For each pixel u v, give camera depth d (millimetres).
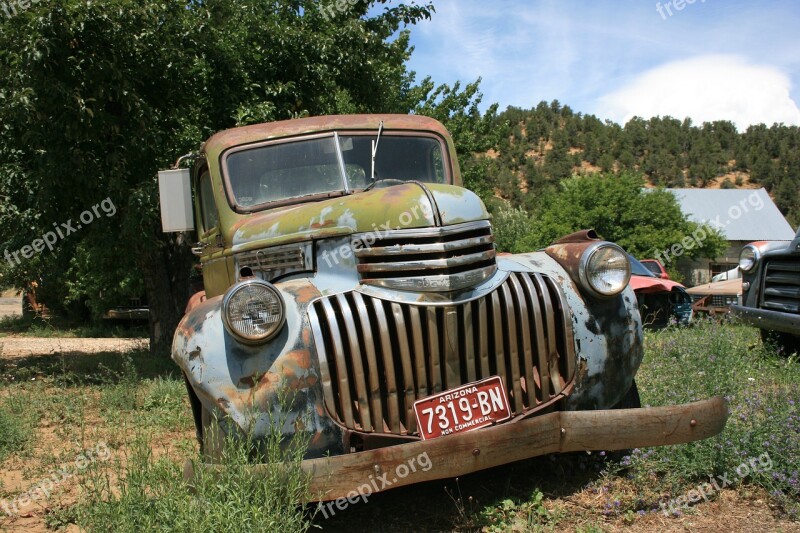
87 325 22891
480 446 3143
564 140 102312
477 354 3445
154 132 9000
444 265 3398
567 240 4094
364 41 11148
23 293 26766
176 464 3459
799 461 3664
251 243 4016
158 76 9250
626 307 3875
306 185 4559
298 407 3172
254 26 10625
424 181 4809
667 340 7000
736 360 5953
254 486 2967
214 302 3605
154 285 10594
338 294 3422
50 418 6164
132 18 8336
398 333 3326
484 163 21594
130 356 10211
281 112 10820
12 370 9484
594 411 3340
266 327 3201
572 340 3643
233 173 4562
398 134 4875
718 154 98500
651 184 88875
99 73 8320
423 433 3244
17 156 9883
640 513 3393
